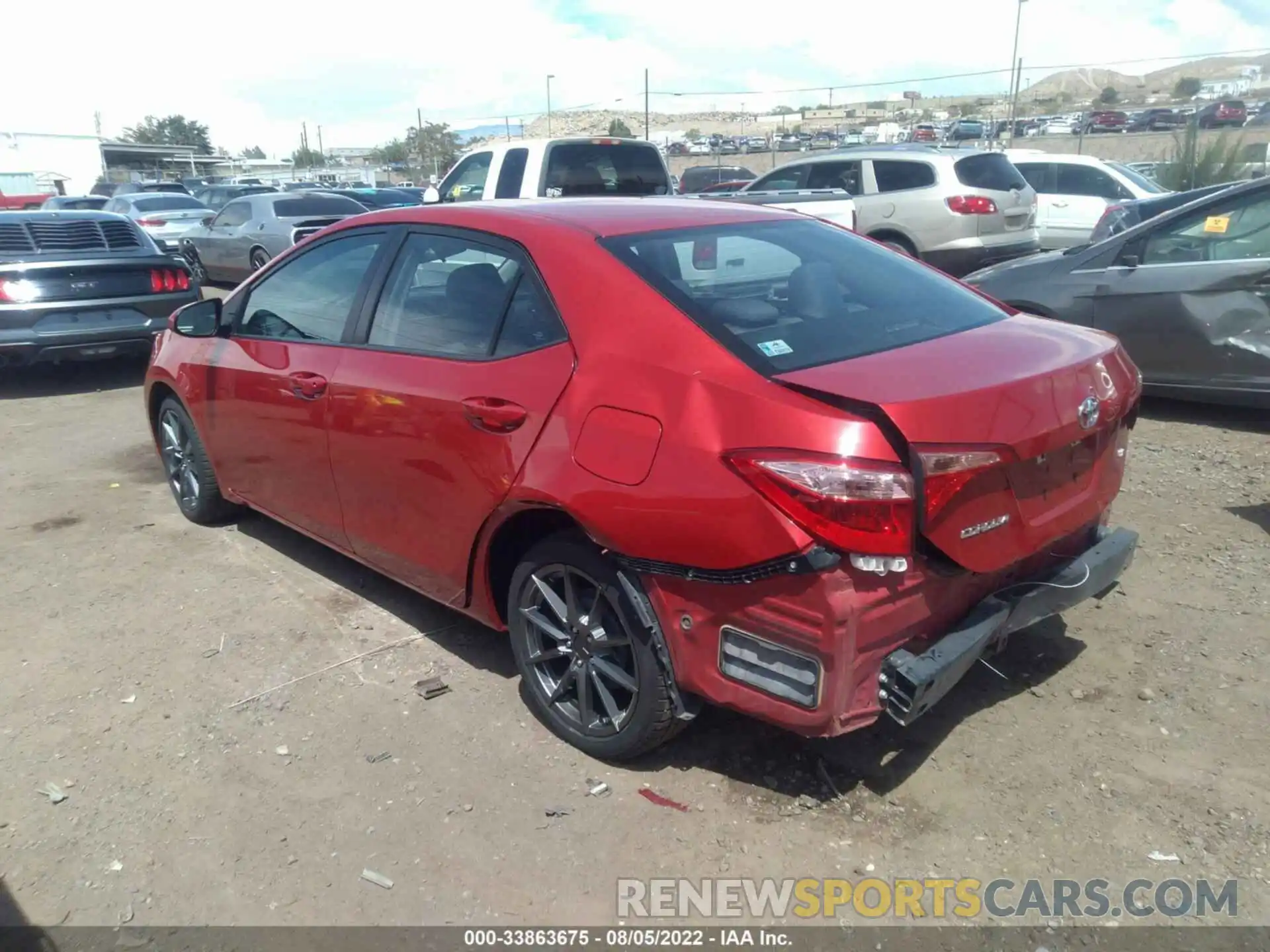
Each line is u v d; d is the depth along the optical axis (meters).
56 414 8.34
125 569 4.99
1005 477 2.84
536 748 3.45
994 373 2.88
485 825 3.07
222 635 4.29
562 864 2.91
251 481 4.86
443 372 3.56
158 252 9.46
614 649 3.23
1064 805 3.09
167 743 3.52
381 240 4.09
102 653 4.15
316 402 4.12
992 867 2.86
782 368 2.86
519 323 3.40
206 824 3.11
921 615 2.77
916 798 3.14
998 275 7.68
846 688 2.70
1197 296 6.59
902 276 3.77
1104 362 3.21
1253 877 2.79
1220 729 3.42
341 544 4.33
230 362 4.73
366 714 3.67
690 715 3.14
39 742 3.55
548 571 3.35
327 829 3.07
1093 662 3.86
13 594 4.73
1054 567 3.22
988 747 3.37
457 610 3.86
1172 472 5.92
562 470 3.09
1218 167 18.34
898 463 2.60
